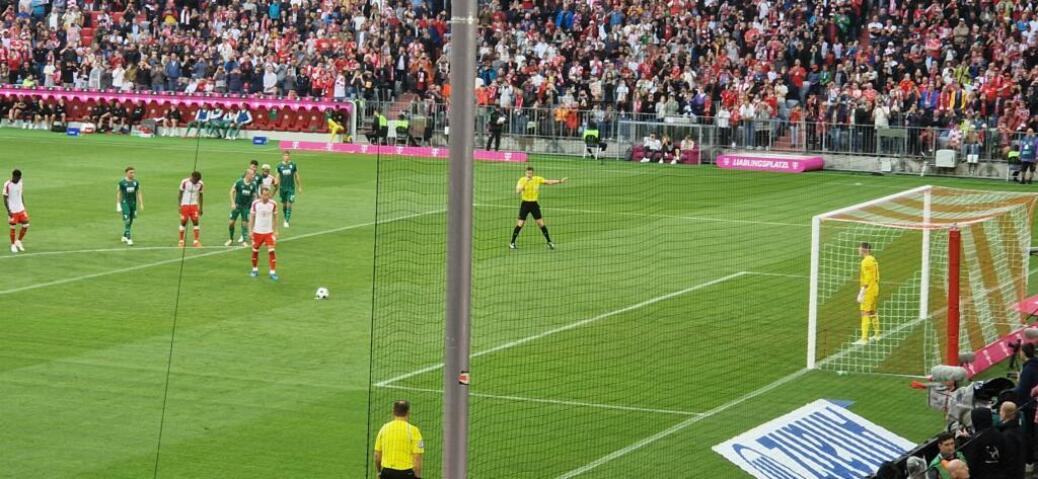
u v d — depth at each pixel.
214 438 49.66
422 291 72.38
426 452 48.94
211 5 153.12
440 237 87.06
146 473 46.03
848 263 81.12
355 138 138.38
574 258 82.00
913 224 63.56
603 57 141.25
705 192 109.25
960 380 51.00
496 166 124.62
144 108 144.88
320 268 78.50
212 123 142.75
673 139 128.75
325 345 62.22
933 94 124.62
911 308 70.50
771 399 55.62
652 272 78.38
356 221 93.56
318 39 146.25
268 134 141.62
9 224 86.50
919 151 122.12
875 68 131.25
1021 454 42.03
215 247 84.56
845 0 136.12
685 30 140.38
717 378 58.44
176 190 105.69
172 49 149.12
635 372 58.97
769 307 70.81
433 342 62.78
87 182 108.31
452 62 30.09
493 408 53.84
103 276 75.94
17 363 58.75
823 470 48.91
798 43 134.62
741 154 126.75
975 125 120.69
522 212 84.19
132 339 62.94
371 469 46.62
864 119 124.62
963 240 72.88
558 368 59.28
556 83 138.88
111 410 52.69
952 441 41.72
